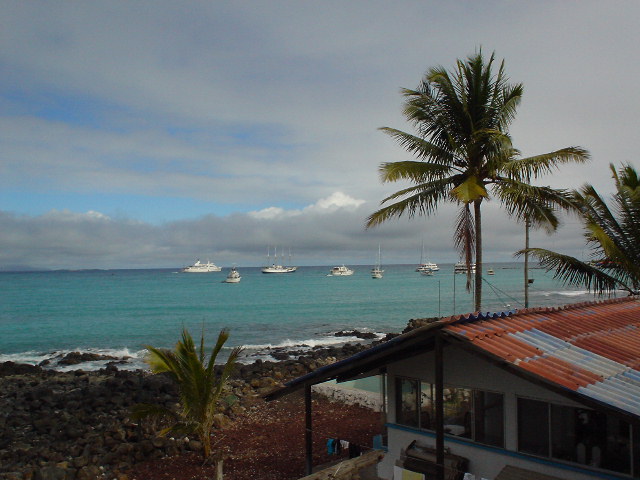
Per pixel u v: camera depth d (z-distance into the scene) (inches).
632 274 635.5
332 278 7682.1
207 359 1664.6
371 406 889.5
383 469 512.4
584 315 559.8
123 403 1037.2
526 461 408.2
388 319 2751.0
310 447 513.3
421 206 762.2
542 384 330.0
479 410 442.9
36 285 6176.2
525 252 648.4
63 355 1780.3
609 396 323.0
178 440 733.3
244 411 916.0
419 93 761.0
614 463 369.1
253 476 607.8
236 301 3789.4
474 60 742.5
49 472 621.0
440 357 381.1
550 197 711.7
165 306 3425.2
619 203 642.2
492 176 753.6
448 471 428.8
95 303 3671.3
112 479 619.8
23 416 961.5
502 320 467.2
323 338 2140.7
